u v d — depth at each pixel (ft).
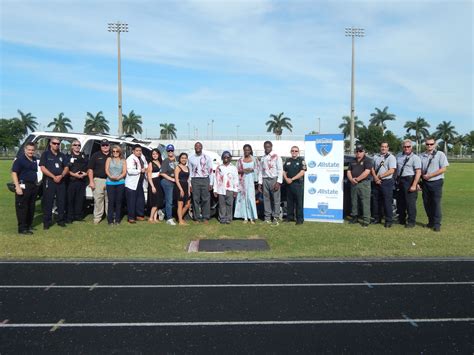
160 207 35.94
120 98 108.99
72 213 33.30
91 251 25.02
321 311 16.24
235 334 14.19
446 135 312.91
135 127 267.59
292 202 35.50
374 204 35.04
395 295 18.04
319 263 23.07
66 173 31.73
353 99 112.88
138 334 14.15
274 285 19.33
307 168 36.06
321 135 35.55
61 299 17.37
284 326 14.85
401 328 14.75
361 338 13.94
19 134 277.64
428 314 15.99
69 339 13.79
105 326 14.76
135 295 17.88
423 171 32.32
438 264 22.90
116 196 33.01
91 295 17.85
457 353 12.92
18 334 14.14
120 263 22.79
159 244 26.96
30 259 23.39
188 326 14.80
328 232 31.01
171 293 18.17
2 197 52.65
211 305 16.79
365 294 18.17
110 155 34.01
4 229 31.01
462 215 40.16
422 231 31.48
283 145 147.02
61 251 24.91
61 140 35.94
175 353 12.87
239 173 35.24
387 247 26.55
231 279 20.17
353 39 112.37
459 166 168.96
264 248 26.37
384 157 32.96
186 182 33.96
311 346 13.37
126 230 30.94
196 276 20.61
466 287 19.12
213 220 36.09
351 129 112.68
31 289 18.57
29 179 28.89
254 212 34.71
